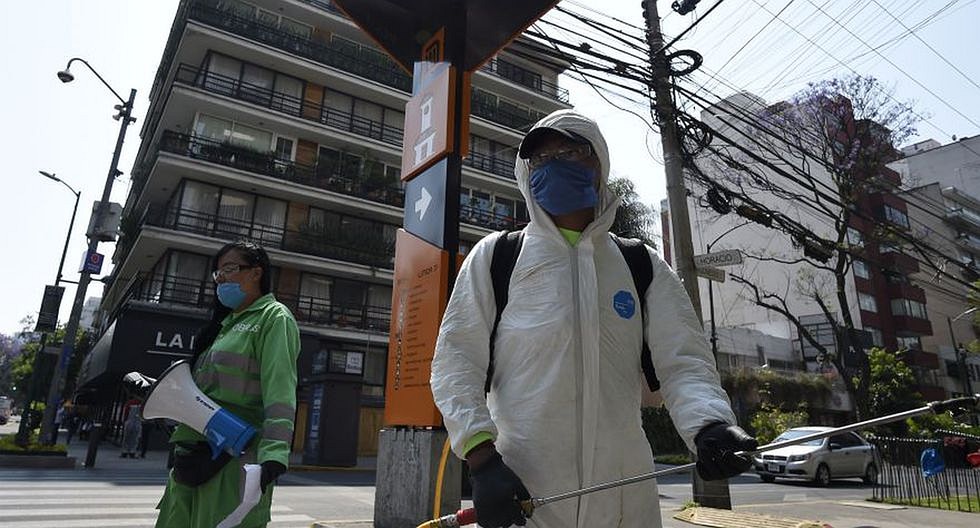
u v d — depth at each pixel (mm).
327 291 24234
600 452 1474
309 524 6984
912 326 37688
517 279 1604
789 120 21203
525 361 1516
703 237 38938
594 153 1727
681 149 9969
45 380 37375
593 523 1441
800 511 9422
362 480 12297
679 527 7418
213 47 23016
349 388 15102
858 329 34156
